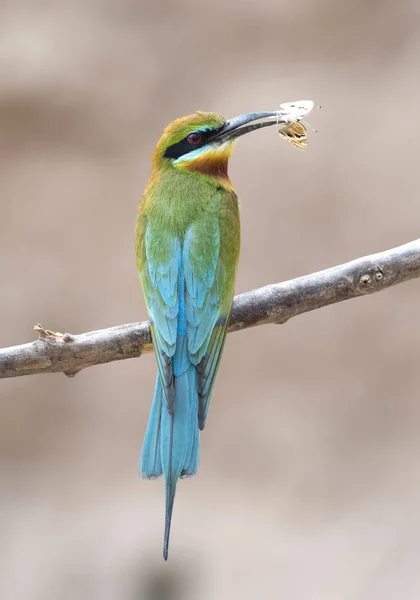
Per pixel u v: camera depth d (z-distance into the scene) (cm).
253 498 1369
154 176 952
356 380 1465
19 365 827
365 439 1426
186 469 809
